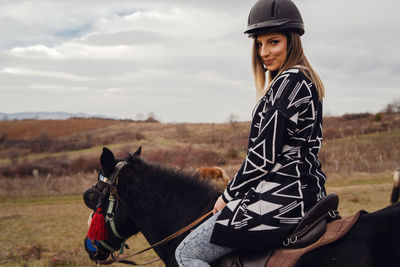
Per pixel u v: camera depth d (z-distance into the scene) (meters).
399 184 8.33
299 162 1.79
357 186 16.42
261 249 1.78
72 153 44.53
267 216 1.75
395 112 66.50
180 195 2.36
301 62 1.94
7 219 11.51
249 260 1.82
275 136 1.74
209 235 1.90
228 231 1.80
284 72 1.85
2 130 86.38
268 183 1.79
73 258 6.93
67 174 25.73
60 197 17.00
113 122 97.69
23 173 25.77
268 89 1.89
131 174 2.42
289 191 1.76
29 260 6.86
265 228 1.75
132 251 7.30
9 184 19.34
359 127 50.38
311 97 1.79
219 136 57.47
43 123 94.75
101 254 2.53
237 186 1.83
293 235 1.74
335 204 1.83
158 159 28.44
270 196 1.77
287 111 1.75
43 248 7.72
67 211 13.09
